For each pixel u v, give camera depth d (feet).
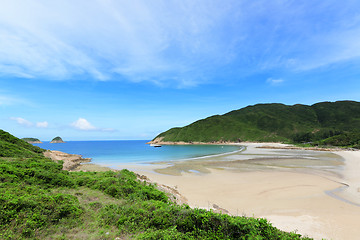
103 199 34.73
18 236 19.16
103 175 53.52
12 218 21.01
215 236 19.10
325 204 43.83
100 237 20.79
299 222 34.88
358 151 183.42
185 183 66.59
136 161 141.18
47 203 25.43
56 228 21.80
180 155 185.16
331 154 165.58
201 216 21.38
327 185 59.36
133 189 40.91
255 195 51.42
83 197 34.35
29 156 83.61
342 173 78.23
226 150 253.65
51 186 38.81
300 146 282.97
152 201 34.55
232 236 19.26
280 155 164.14
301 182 63.46
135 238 20.02
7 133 108.68
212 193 54.13
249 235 18.29
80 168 105.91
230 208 42.83
